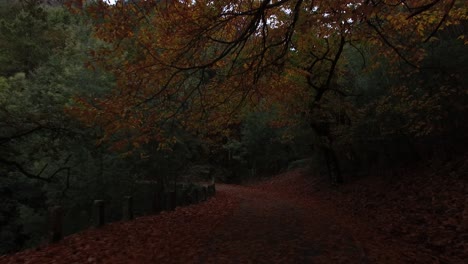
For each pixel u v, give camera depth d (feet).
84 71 51.11
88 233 29.50
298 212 44.62
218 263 20.85
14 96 46.98
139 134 41.93
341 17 25.12
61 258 22.06
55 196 56.49
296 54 52.90
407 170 52.85
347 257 21.74
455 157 44.70
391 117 47.39
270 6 27.45
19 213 65.57
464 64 40.73
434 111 40.98
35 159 56.54
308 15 31.07
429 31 42.50
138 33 32.89
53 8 59.77
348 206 49.90
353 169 72.28
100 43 52.75
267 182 115.75
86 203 56.70
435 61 41.98
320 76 57.21
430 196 38.58
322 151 72.79
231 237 28.53
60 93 51.34
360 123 51.26
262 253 23.04
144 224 34.55
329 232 30.17
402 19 32.14
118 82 33.22
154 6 27.81
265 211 45.80
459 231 26.32
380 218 37.70
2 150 47.03
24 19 47.44
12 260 21.95
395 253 23.08
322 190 71.77
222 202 58.85
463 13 31.22
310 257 21.85
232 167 145.48
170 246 25.44
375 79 54.39
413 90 44.39
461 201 32.71
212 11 30.42
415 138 50.44
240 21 34.58
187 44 31.45
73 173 55.11
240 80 40.40
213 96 44.29
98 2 26.89
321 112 56.75
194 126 50.83
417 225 31.42
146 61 32.42
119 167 54.70
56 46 59.67
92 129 48.01
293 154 121.08
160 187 60.29
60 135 48.39
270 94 48.39
